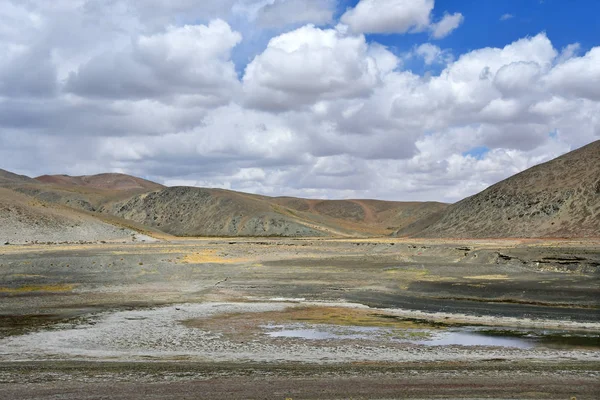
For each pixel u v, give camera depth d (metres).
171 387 15.00
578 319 26.61
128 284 41.81
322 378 16.00
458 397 14.06
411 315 28.28
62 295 35.75
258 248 93.50
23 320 26.41
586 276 41.66
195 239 151.38
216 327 24.83
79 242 104.56
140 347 20.80
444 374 16.48
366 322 26.28
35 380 15.73
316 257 70.94
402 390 14.69
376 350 20.41
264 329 24.47
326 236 195.88
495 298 33.38
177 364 17.97
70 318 26.98
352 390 14.70
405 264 57.06
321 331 24.06
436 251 71.19
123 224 143.38
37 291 37.75
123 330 23.98
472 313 28.70
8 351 20.02
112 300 33.56
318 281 43.88
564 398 13.99
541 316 27.53
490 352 20.03
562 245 78.06
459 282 40.66
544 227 122.56
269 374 16.53
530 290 35.22
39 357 19.05
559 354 19.64
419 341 22.05
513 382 15.48
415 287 38.97
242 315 28.12
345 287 39.97
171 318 27.11
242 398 14.01
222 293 37.19
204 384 15.31
